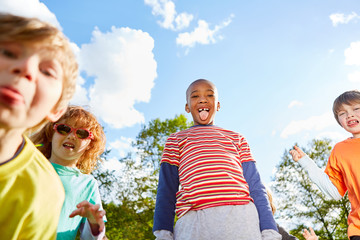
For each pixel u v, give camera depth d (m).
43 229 1.21
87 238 1.92
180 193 2.38
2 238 1.09
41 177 1.20
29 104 0.91
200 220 2.13
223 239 2.03
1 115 0.86
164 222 2.24
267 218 2.23
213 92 3.05
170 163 2.58
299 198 16.58
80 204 1.41
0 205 1.07
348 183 2.86
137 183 15.65
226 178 2.32
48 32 1.00
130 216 14.66
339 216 15.95
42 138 2.79
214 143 2.58
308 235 3.76
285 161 17.41
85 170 3.08
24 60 0.90
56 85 1.00
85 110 2.95
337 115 3.24
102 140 3.13
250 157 2.64
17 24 0.94
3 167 1.07
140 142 16.89
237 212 2.15
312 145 17.34
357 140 2.96
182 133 2.79
